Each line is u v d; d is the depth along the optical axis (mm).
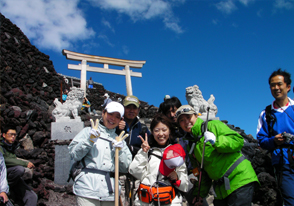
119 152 2926
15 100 8289
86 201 2635
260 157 5711
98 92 21312
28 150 6969
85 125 8547
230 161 2854
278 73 3236
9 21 15023
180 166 2881
